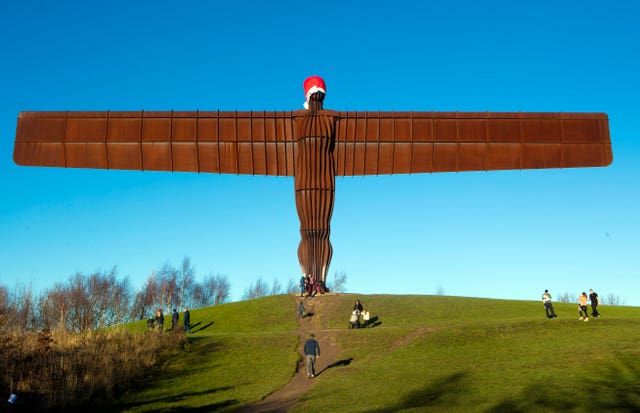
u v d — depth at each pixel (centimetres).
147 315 7481
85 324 3067
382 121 4000
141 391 1859
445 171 3956
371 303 3688
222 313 3797
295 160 3994
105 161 3822
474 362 2005
